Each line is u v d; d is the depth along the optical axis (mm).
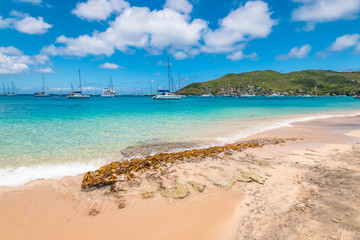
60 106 44719
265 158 8422
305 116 24188
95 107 42031
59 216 4477
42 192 5508
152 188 5730
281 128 15766
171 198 5184
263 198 5035
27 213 4570
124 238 3828
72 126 16156
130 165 7398
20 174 6734
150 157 8312
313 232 3535
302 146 10398
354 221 3650
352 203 4309
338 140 11703
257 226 3922
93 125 16781
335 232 3445
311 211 4223
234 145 10430
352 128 15711
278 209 4465
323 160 7984
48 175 6699
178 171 6984
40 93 137875
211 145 10859
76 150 9617
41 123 17500
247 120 20422
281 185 5754
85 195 5355
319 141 11500
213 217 4355
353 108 38750
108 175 6527
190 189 5648
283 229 3736
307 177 6219
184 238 3771
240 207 4680
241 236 3691
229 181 6121
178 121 19594
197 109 36531
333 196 4773
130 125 16938
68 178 6477
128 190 5617
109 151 9578
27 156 8625
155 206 4844
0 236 3885
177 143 11203
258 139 12117
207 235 3816
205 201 5016
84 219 4383
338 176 6094
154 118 22016
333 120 20406
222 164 7699
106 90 152500
